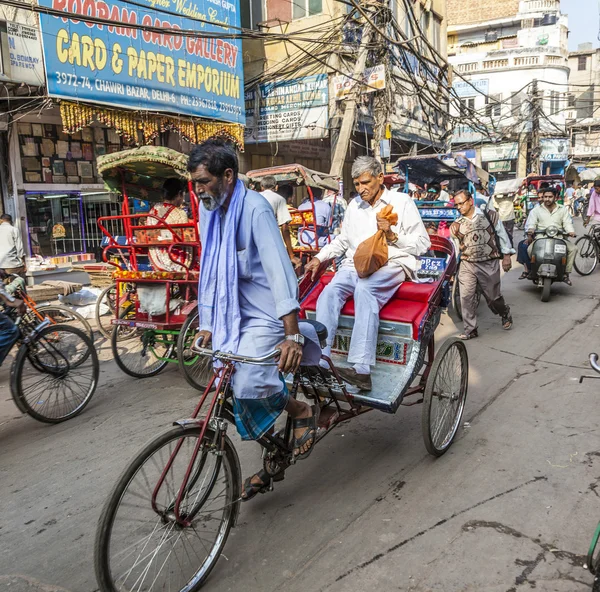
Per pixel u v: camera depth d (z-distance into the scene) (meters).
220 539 2.57
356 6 9.53
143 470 2.27
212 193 2.30
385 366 3.60
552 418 4.10
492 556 2.58
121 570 2.29
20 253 8.02
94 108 8.68
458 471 3.39
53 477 3.52
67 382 4.53
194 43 10.34
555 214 8.33
